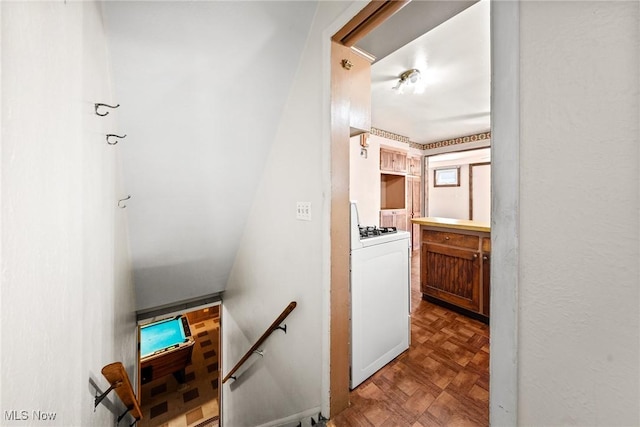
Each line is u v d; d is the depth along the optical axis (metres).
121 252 1.54
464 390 1.50
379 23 1.07
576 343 0.49
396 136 4.30
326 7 1.21
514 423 0.58
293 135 1.51
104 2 0.91
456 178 6.19
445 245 2.59
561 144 0.50
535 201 0.54
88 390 0.74
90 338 0.77
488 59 1.97
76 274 0.63
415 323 2.32
